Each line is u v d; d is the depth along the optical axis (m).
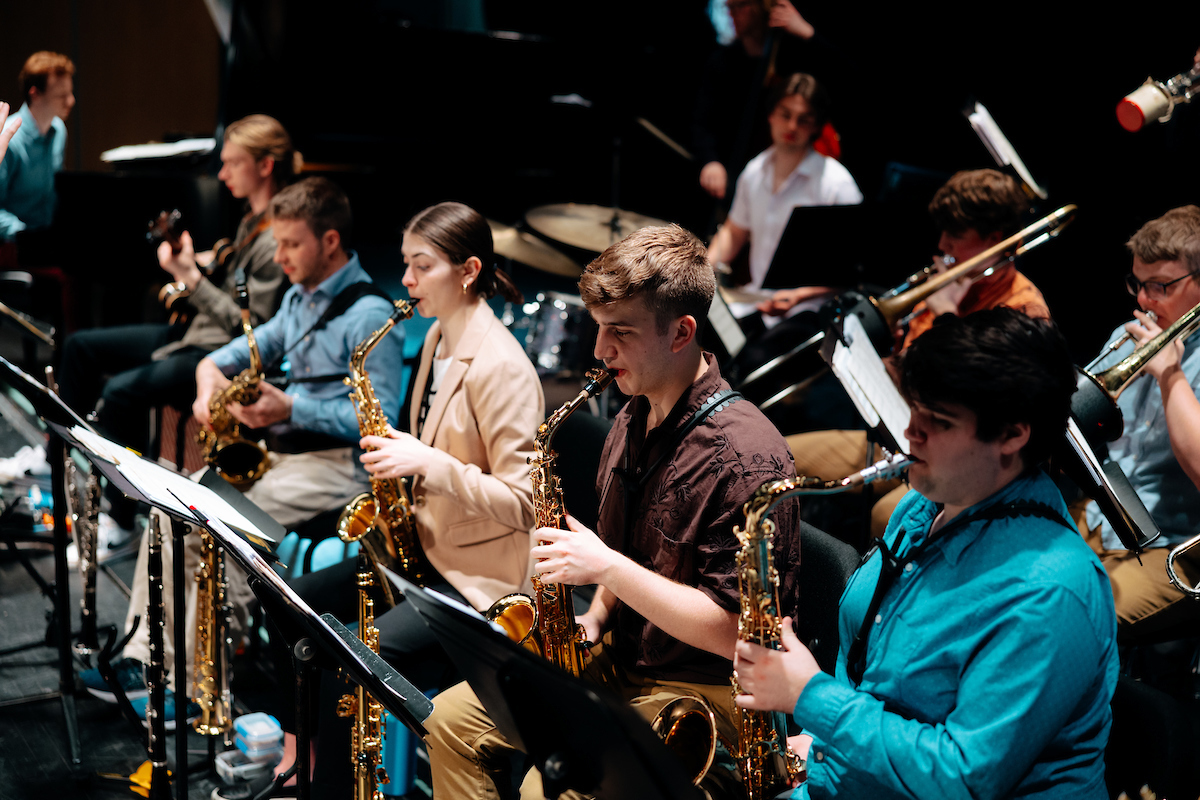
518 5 7.04
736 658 1.56
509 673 1.43
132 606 3.04
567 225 4.99
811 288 4.35
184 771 2.26
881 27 5.45
